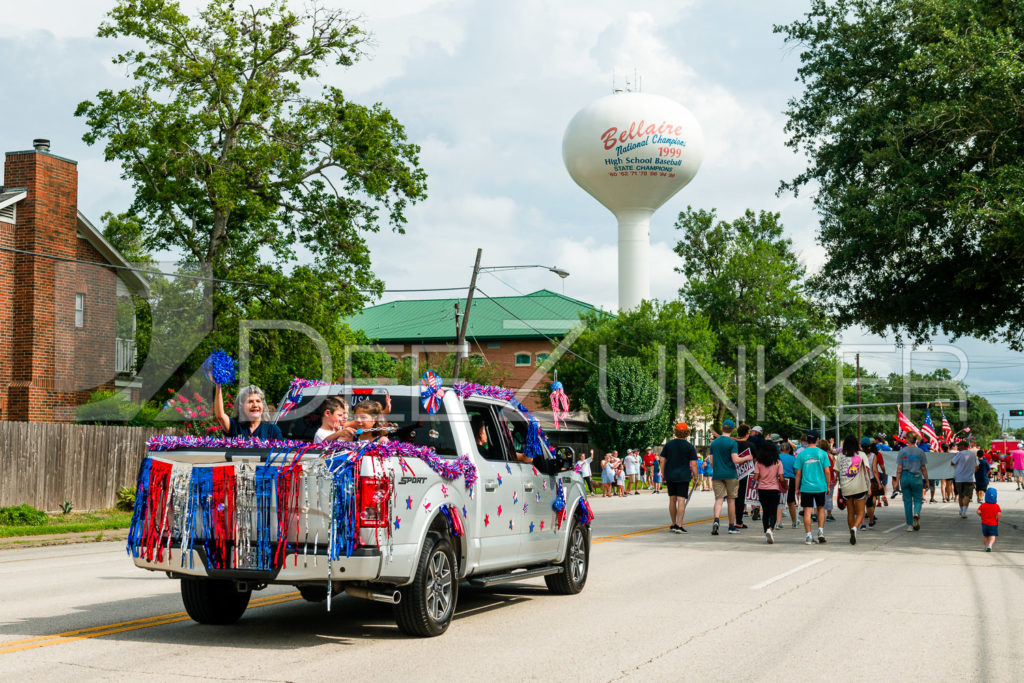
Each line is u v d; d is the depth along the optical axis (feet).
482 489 28.89
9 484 76.18
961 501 84.17
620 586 37.93
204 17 115.24
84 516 79.82
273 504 24.09
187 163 111.75
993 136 65.57
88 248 105.40
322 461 23.79
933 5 68.64
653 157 213.25
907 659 23.93
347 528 23.54
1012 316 80.28
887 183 74.38
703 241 268.62
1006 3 65.46
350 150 117.70
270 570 24.04
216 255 116.98
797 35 87.35
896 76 78.69
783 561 47.39
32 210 95.66
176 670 21.75
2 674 21.22
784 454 73.05
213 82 113.50
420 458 25.82
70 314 99.81
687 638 26.55
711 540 59.77
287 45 118.11
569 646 25.22
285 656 23.53
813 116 87.04
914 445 70.18
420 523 25.36
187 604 27.58
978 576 41.60
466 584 38.65
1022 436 526.16
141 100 112.37
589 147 216.33
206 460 24.70
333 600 33.68
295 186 120.67
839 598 34.71
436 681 20.89
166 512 24.95
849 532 62.75
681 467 65.00
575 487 36.17
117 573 43.04
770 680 21.45
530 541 32.01
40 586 37.78
